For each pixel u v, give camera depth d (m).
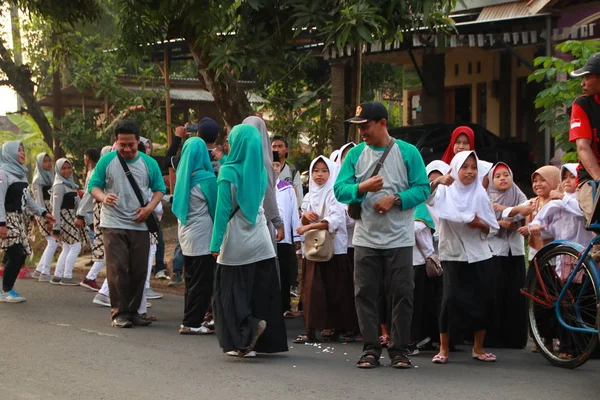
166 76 17.41
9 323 8.30
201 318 7.84
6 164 9.69
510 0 17.00
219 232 6.51
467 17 17.66
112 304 8.29
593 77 5.72
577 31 14.44
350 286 7.57
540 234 6.96
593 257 6.05
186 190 7.74
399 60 20.12
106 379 5.90
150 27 11.74
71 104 23.23
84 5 12.74
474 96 21.39
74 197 11.33
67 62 15.62
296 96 19.42
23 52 20.59
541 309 6.74
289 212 8.93
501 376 6.10
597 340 6.06
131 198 8.31
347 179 6.40
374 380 5.93
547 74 10.57
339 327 7.55
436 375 6.12
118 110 19.98
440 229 6.57
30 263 13.94
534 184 7.23
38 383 5.77
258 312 6.70
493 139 16.89
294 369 6.31
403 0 10.30
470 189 6.49
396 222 6.30
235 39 11.05
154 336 7.73
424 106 19.06
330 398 5.40
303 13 10.53
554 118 10.91
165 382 5.83
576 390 5.64
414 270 7.00
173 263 11.29
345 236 7.55
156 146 21.03
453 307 6.52
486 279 6.53
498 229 6.68
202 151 7.93
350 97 18.44
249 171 6.57
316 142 17.95
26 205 9.81
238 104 12.13
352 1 10.18
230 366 6.39
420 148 15.59
